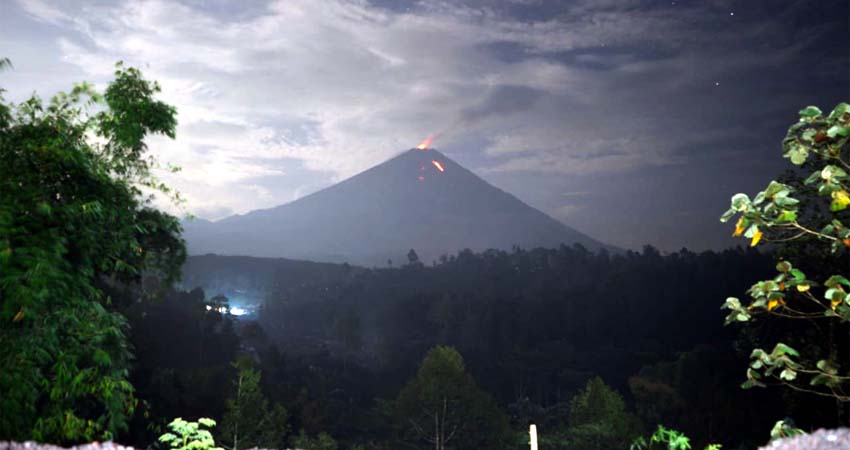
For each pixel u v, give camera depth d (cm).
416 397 5403
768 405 6116
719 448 579
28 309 739
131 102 1075
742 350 1518
